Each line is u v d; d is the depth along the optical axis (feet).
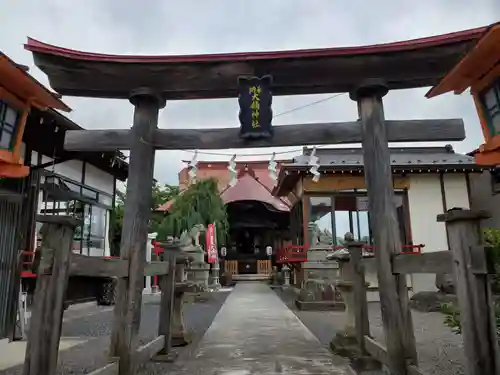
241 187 87.15
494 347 8.33
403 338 14.37
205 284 49.32
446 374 16.12
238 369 16.63
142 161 17.44
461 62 12.46
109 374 13.15
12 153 13.17
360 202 48.65
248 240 107.86
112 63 17.52
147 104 18.16
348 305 19.70
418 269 12.16
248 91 17.57
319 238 47.67
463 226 8.98
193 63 17.66
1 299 21.71
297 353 19.57
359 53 17.04
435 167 47.11
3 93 12.35
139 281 15.69
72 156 35.12
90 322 30.09
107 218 46.68
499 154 13.24
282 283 71.77
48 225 9.94
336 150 55.11
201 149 18.01
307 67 17.57
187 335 22.38
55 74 17.85
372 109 17.24
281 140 17.76
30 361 9.05
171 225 63.31
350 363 17.53
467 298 8.70
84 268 11.40
